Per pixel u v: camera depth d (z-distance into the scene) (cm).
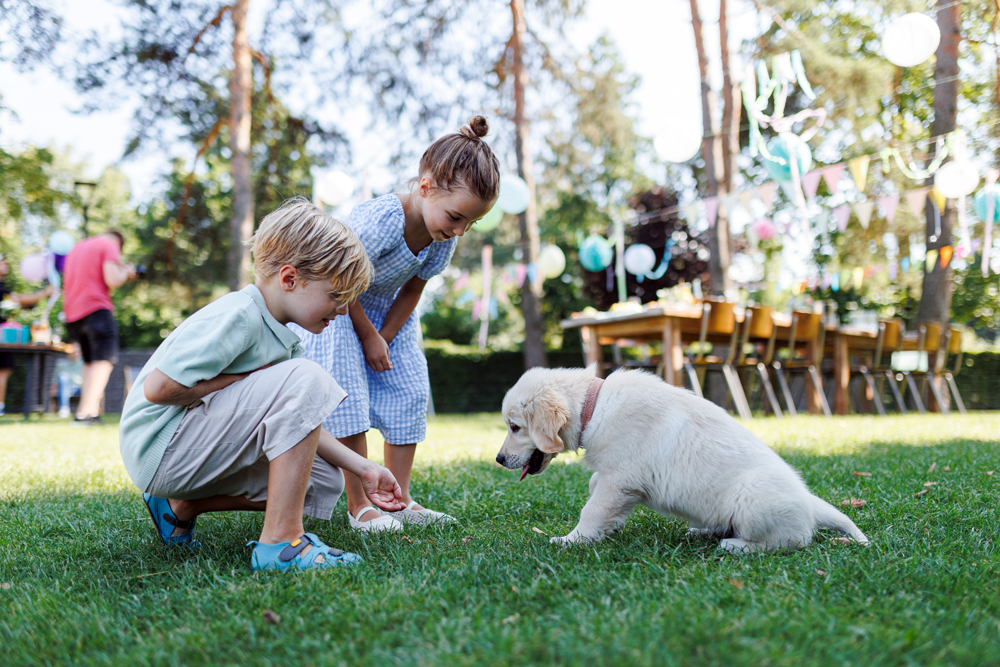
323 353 241
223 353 174
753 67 716
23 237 1833
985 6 1068
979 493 281
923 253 1030
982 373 1283
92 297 662
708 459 214
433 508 284
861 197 1349
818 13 1213
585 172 1546
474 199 228
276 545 180
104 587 173
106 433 590
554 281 2156
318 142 1417
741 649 121
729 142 1169
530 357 1305
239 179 1134
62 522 248
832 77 1166
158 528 207
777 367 820
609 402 228
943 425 644
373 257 238
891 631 130
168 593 162
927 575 167
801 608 144
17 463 403
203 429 179
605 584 163
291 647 129
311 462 184
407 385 267
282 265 182
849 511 263
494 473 365
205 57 1223
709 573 173
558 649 121
